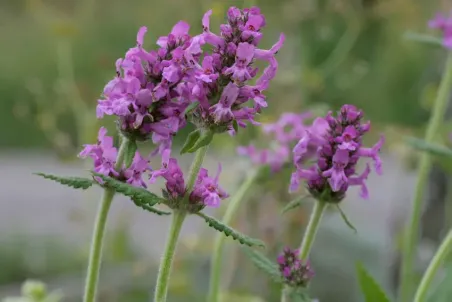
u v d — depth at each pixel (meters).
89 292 0.64
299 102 1.06
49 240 1.54
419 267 1.00
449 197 1.04
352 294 1.17
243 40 0.61
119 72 0.62
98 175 0.61
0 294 1.32
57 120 1.37
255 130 0.91
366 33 1.35
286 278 0.67
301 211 1.05
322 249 1.26
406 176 1.12
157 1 1.09
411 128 1.15
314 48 1.23
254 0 0.86
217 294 0.77
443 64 1.15
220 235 0.77
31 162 2.27
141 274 1.14
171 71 0.60
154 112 0.62
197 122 0.62
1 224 1.66
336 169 0.65
